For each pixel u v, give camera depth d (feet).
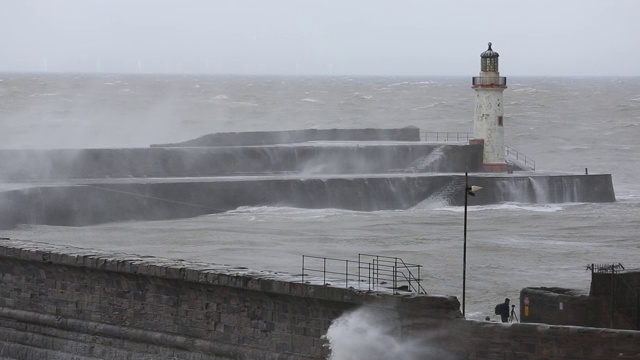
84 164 314.14
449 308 114.21
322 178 322.96
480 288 205.77
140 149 325.21
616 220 305.12
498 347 111.55
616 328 125.39
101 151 318.04
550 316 129.70
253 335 128.47
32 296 151.12
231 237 263.90
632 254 250.57
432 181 333.42
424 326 114.32
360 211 318.65
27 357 149.79
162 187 298.56
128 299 140.67
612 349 107.76
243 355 128.67
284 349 125.59
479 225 293.23
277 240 260.83
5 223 266.98
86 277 144.87
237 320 130.00
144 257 144.46
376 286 122.31
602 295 126.62
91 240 256.52
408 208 326.44
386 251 248.52
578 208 329.93
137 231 271.49
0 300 154.92
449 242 263.49
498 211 319.68
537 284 210.79
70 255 145.28
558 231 285.02
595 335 108.17
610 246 262.06
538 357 110.01
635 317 126.21
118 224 283.59
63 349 146.30
